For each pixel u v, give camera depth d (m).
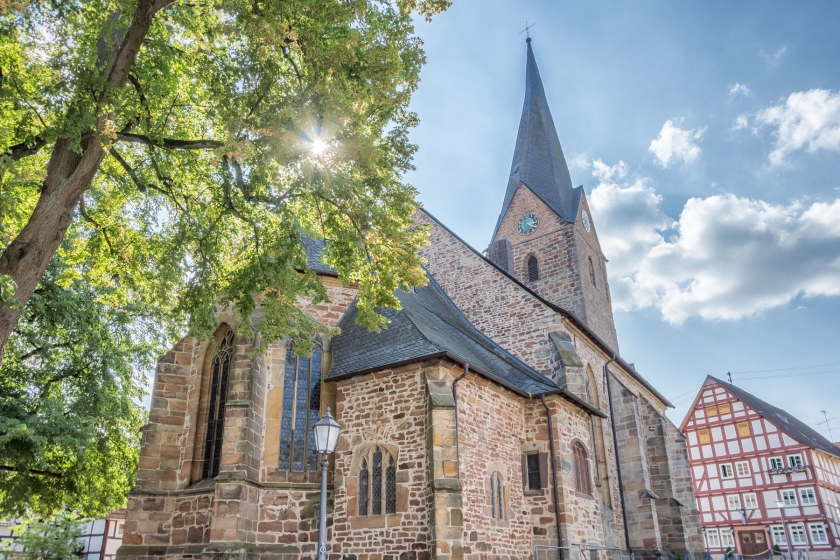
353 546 15.39
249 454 15.80
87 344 18.44
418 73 12.81
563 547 17.22
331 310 19.72
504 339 24.50
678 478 30.66
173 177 15.44
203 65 12.73
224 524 14.75
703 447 55.19
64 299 17.31
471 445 16.42
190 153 14.61
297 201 15.27
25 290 10.55
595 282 35.88
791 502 49.41
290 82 12.73
